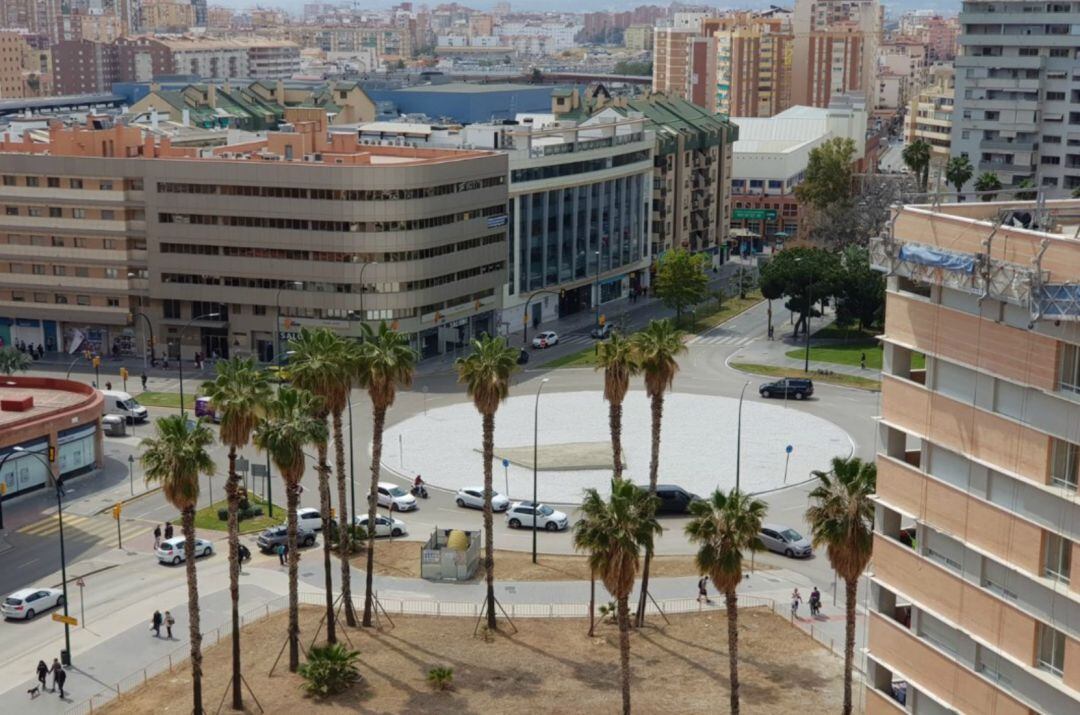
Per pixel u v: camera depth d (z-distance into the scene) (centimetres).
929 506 7069
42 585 11731
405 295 19450
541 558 12369
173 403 18038
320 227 19238
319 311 19512
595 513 8350
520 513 13212
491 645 10481
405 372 10825
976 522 6719
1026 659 6412
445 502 14025
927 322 7025
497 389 10500
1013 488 6506
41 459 13038
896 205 7488
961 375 6844
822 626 10725
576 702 9450
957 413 6831
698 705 9362
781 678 9806
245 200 19475
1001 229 6512
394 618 11025
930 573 7062
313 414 10244
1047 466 6284
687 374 19700
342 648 9850
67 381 15800
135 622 10956
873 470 8269
